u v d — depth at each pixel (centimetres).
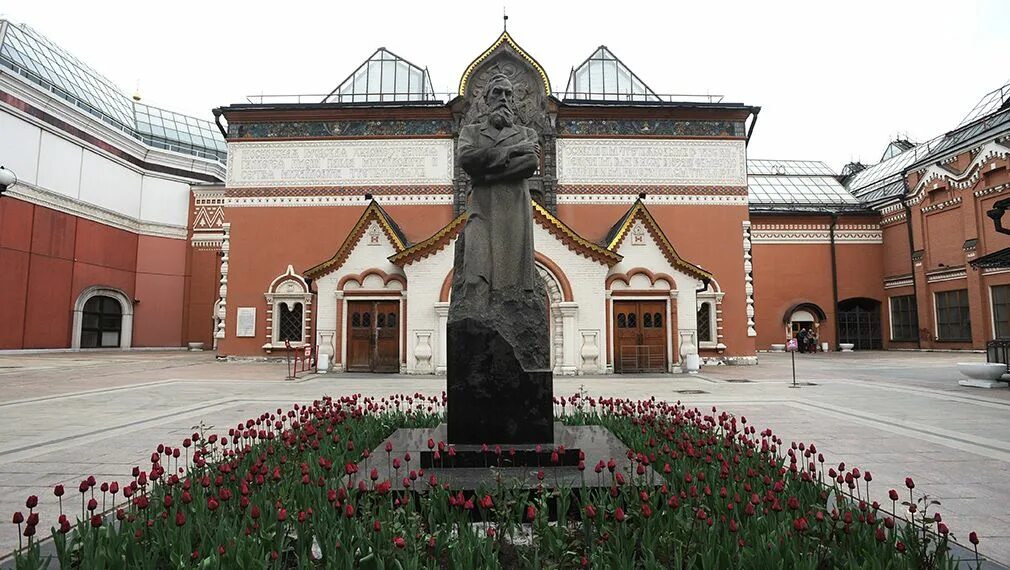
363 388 1769
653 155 2972
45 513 590
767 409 1284
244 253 2981
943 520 563
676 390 1705
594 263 2345
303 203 2992
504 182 736
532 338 702
